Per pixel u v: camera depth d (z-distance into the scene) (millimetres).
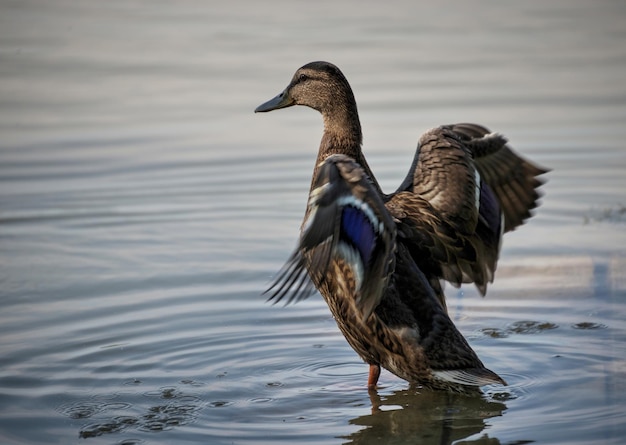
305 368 9438
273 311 10828
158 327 10328
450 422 8227
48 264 12164
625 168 15453
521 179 9359
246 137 17406
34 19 27016
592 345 9734
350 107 9703
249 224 13633
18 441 7727
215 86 20203
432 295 8461
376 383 9000
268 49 23031
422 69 21375
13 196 14617
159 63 22094
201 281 11641
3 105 19141
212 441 7805
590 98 19219
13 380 8969
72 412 8320
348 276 8273
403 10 28172
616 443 7617
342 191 7480
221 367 9383
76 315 10625
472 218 8562
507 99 19172
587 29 25578
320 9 28297
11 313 10672
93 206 14273
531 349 9688
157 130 17688
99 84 20531
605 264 11852
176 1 29781
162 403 8539
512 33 25109
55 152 16547
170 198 14602
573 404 8430
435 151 8766
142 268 12047
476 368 8305
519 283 11555
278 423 8203
